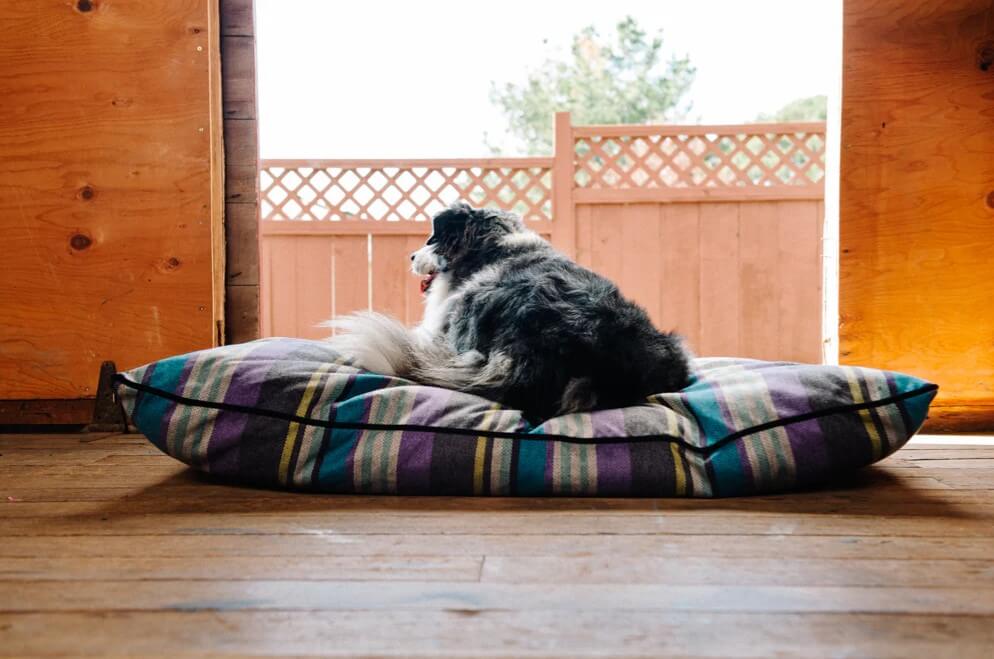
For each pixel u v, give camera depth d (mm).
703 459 1670
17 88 2664
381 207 4676
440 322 2426
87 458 2154
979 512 1507
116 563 1187
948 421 2689
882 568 1157
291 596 1037
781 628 925
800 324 4551
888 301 2686
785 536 1337
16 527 1401
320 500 1618
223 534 1353
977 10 2629
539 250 2686
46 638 900
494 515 1488
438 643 883
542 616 962
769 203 4543
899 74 2652
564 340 1897
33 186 2686
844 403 1724
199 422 1740
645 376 1930
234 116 2863
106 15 2674
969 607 994
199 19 2693
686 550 1253
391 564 1179
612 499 1623
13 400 2750
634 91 9227
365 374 1866
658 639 893
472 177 4672
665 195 4562
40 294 2709
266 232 4629
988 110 2646
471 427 1699
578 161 4664
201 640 894
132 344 2729
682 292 4598
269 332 4680
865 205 2678
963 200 2662
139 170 2701
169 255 2719
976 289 2674
